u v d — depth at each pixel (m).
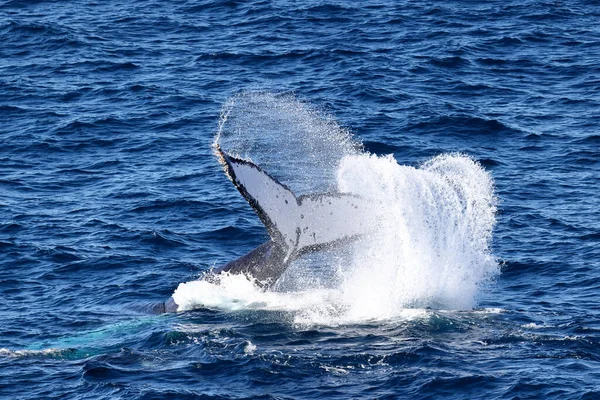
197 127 123.31
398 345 63.72
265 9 172.38
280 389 59.19
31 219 95.50
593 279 79.19
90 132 122.31
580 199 100.00
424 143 117.12
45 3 177.50
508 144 117.31
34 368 63.25
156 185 105.50
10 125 125.00
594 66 146.38
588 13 171.25
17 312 73.94
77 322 71.44
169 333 65.88
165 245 89.38
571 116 126.56
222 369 61.53
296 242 63.44
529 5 173.75
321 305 68.06
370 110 127.44
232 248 89.44
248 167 60.59
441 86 137.88
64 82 140.62
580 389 58.59
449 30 161.50
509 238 89.25
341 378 60.28
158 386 59.88
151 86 137.88
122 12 172.62
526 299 75.00
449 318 68.06
